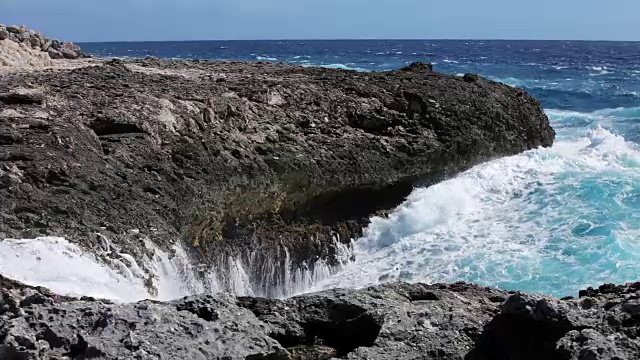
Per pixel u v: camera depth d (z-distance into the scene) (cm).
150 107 1121
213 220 1025
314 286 1119
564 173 1537
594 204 1291
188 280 940
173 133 1093
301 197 1178
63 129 959
